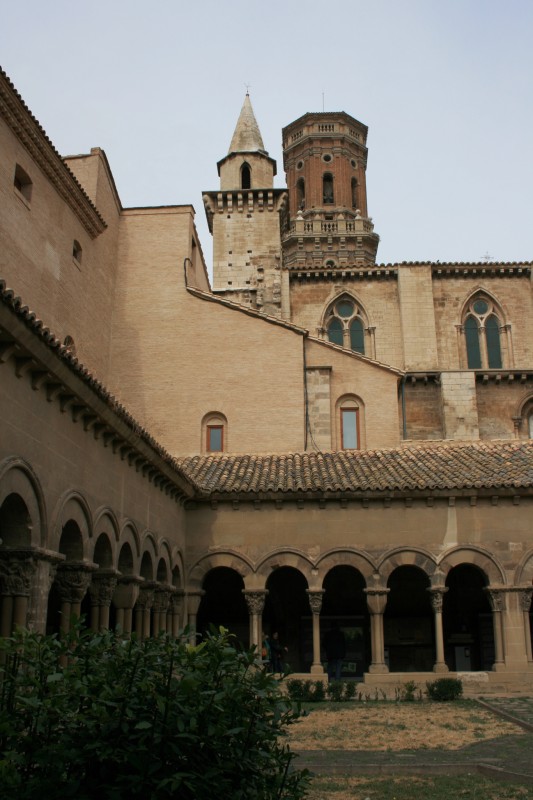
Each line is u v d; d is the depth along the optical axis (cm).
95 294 2853
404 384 3684
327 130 7225
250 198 4350
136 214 3222
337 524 2350
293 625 2686
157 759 663
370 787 1100
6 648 725
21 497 1238
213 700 687
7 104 2008
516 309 4091
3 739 678
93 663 707
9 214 2069
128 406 3030
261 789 702
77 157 2873
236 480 2461
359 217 6838
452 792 1060
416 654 2661
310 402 3058
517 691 2203
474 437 3506
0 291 1037
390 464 2581
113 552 1708
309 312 4131
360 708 1947
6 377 1184
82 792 665
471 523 2334
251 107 4788
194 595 2339
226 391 3038
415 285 4075
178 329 3100
